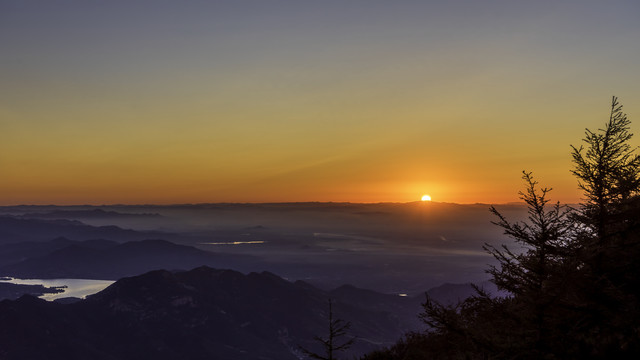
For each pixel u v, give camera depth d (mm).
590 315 11070
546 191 11992
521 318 11570
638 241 11648
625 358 10062
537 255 11641
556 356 10672
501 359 11266
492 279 12102
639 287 11273
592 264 11523
